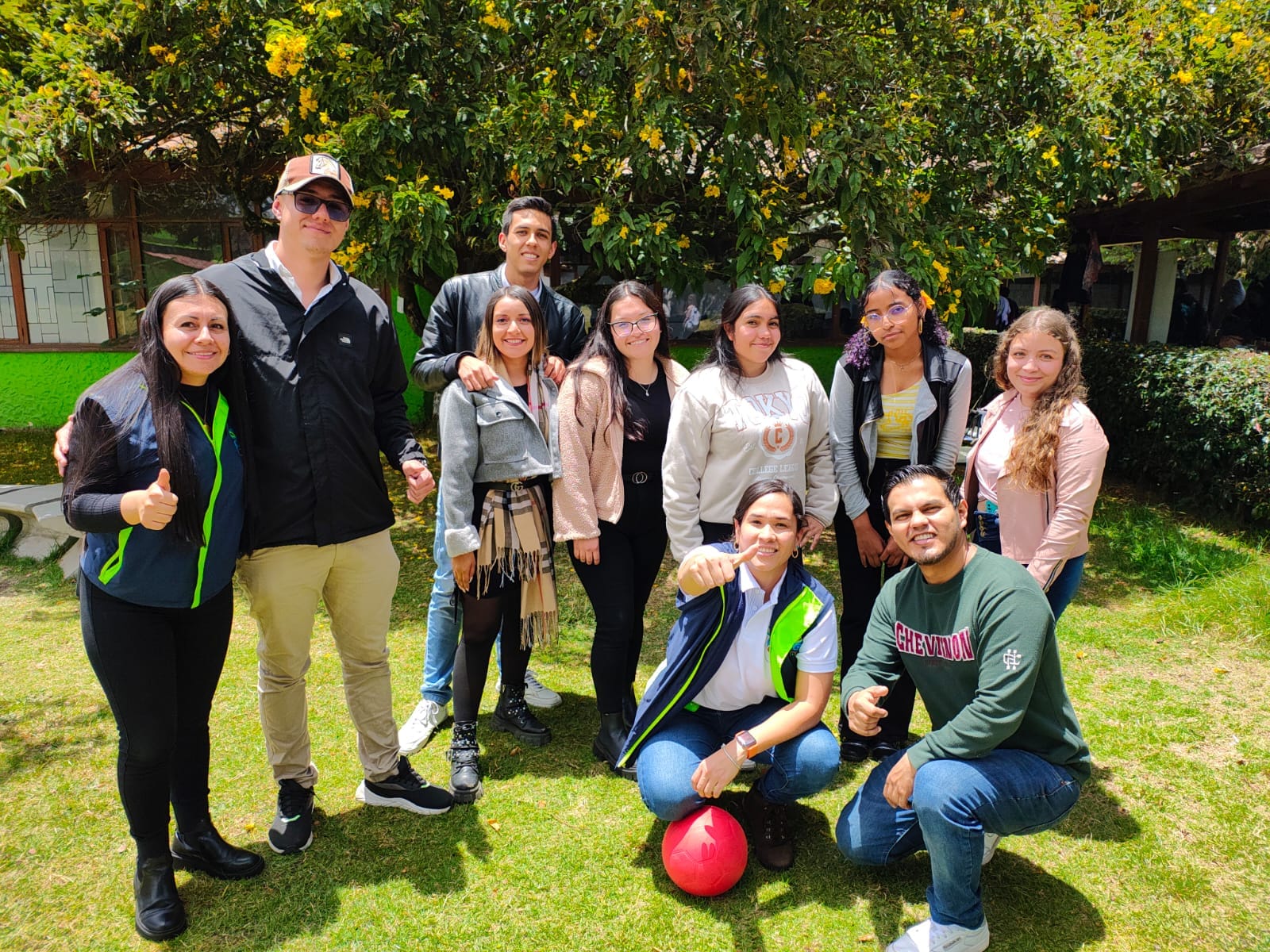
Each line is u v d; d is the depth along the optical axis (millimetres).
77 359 8906
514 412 2854
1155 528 5805
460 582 2855
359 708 2686
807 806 2834
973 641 2189
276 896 2393
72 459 2025
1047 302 12266
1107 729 3301
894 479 2240
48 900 2371
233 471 2238
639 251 4820
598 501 2973
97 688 3609
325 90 4562
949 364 2980
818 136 4527
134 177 7891
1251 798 2855
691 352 9312
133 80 5023
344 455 2426
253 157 6371
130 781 2189
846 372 3086
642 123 4418
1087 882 2465
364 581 2549
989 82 5266
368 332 2496
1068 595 2855
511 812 2785
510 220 3160
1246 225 9633
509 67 4973
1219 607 4297
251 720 3348
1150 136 5297
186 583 2143
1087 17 5945
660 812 2424
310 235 2295
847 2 4883
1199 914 2342
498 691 3594
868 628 2535
